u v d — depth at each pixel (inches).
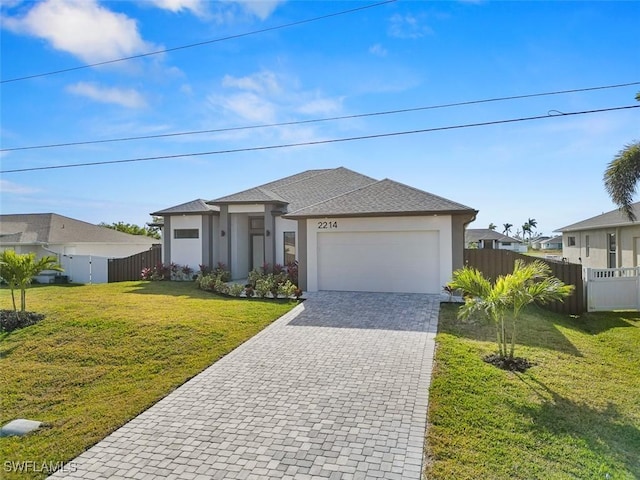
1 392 291.3
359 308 479.2
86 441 209.5
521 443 197.6
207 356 329.7
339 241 592.4
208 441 203.6
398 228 566.6
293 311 470.3
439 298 527.2
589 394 254.1
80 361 339.3
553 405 236.7
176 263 799.1
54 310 481.7
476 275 316.2
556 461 184.7
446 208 541.6
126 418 232.2
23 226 1024.2
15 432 229.5
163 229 810.2
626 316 490.3
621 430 213.3
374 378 276.4
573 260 1064.8
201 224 781.3
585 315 507.5
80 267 879.1
